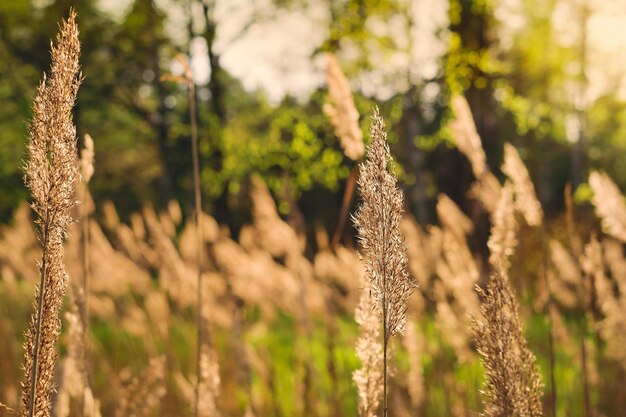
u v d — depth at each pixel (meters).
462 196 12.62
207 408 2.69
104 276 5.14
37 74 19.83
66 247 3.43
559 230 7.47
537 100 19.67
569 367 4.20
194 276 4.38
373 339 1.59
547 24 16.94
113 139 23.03
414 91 17.78
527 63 17.34
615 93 18.77
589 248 2.87
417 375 3.39
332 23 18.42
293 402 4.16
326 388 4.33
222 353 4.31
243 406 4.29
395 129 18.00
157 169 24.84
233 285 4.47
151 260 5.21
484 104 14.09
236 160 19.86
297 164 18.58
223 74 19.38
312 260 4.24
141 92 22.77
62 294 1.24
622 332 3.25
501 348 1.40
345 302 4.23
